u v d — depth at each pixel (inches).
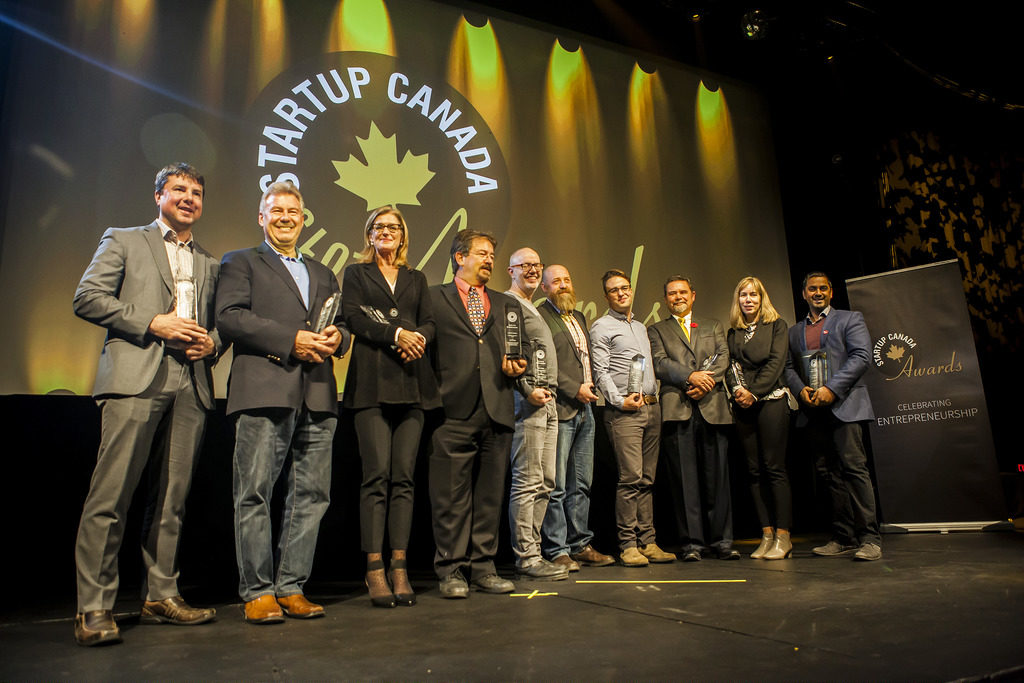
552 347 114.3
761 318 130.6
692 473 125.5
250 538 79.5
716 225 179.3
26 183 116.0
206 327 85.7
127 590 105.7
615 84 173.6
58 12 122.6
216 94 132.3
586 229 162.2
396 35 149.9
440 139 149.9
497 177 154.3
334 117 141.0
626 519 120.7
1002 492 153.3
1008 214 215.9
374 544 88.1
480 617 77.1
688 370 124.6
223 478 115.9
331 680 54.0
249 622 77.7
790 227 189.2
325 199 137.3
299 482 85.9
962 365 161.5
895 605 76.7
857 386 123.7
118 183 122.4
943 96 203.3
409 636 68.6
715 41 188.1
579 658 58.2
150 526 80.7
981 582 89.7
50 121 119.2
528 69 163.0
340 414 124.0
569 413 118.3
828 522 169.0
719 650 59.6
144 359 77.5
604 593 90.5
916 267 169.2
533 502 107.4
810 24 178.7
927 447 161.8
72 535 107.4
